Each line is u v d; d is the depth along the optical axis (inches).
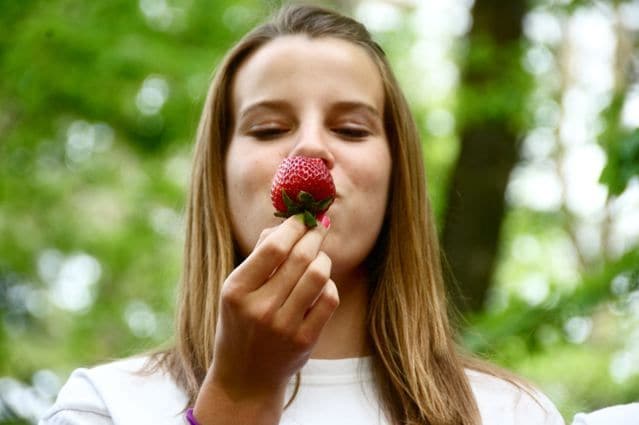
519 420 102.3
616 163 166.1
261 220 96.4
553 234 473.1
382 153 99.7
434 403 99.9
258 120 99.3
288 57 99.7
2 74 299.1
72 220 382.0
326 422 97.4
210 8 307.0
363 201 96.7
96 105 311.7
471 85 273.4
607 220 422.6
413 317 104.5
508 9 275.6
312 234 83.0
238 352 82.8
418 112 327.6
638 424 98.3
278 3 158.1
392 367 102.2
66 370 377.4
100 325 387.5
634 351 379.2
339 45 102.1
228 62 105.6
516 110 267.3
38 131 339.0
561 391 355.6
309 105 98.1
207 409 84.2
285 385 85.3
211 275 103.3
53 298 394.9
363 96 100.6
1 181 353.1
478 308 263.3
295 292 80.9
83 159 364.5
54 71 295.6
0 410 329.1
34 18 292.0
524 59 272.7
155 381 99.3
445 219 264.1
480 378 107.7
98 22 293.7
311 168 85.3
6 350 356.8
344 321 103.0
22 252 375.9
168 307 369.1
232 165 99.6
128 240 374.3
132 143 338.0
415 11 340.8
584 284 215.3
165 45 292.4
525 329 214.8
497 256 270.1
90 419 96.2
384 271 105.7
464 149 273.6
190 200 111.3
